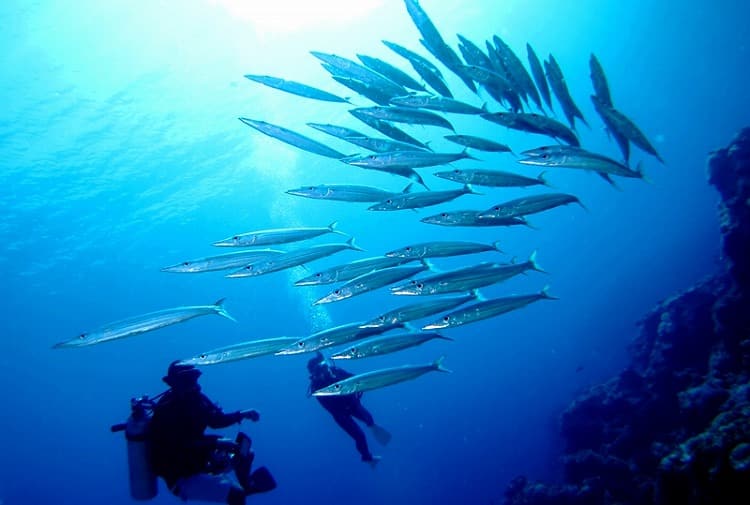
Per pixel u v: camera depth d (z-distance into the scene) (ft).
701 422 27.27
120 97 62.44
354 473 110.73
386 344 15.89
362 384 15.57
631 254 135.44
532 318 140.15
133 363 152.66
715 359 29.91
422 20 16.99
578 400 44.32
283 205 113.60
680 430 29.78
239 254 17.13
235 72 68.18
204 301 144.46
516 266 15.79
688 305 36.27
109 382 159.74
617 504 30.40
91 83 58.54
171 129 71.46
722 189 34.94
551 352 117.08
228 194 97.04
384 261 17.04
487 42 17.95
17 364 129.49
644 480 30.50
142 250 104.78
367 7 69.72
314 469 131.03
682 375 32.94
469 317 15.23
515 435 87.56
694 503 17.98
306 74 74.74
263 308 162.71
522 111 17.15
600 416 41.52
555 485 37.99
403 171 17.61
